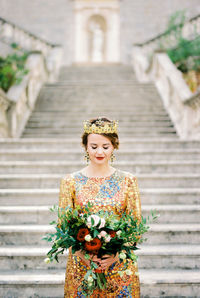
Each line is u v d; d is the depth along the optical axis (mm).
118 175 2213
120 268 2127
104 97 9508
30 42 12312
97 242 1875
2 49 11172
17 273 3271
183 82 8055
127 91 9820
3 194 4355
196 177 4754
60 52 13734
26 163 5098
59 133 7863
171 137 7668
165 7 18812
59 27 18844
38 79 9945
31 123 8242
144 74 11594
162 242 3713
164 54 10164
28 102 8492
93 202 2111
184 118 7387
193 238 3723
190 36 10875
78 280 2102
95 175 2195
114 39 19094
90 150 2107
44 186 4762
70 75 12648
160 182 4781
